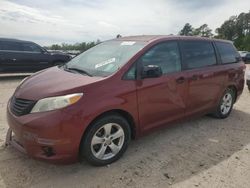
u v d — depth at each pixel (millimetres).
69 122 3035
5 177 3170
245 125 5426
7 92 7887
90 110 3152
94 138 3326
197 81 4645
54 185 3076
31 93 3252
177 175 3391
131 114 3627
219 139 4609
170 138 4539
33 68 11688
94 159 3391
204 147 4250
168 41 4340
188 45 4676
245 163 3789
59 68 4266
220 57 5402
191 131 4914
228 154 4047
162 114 4109
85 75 3625
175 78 4211
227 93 5691
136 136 3848
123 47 4152
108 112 3416
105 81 3396
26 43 11547
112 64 3779
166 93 4074
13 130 3281
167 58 4219
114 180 3223
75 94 3123
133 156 3824
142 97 3723
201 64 4855
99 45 4738
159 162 3693
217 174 3459
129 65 3654
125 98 3504
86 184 3121
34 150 3074
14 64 11109
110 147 3543
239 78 5895
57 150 3053
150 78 3836
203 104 4969
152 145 4223
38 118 3008
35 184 3074
